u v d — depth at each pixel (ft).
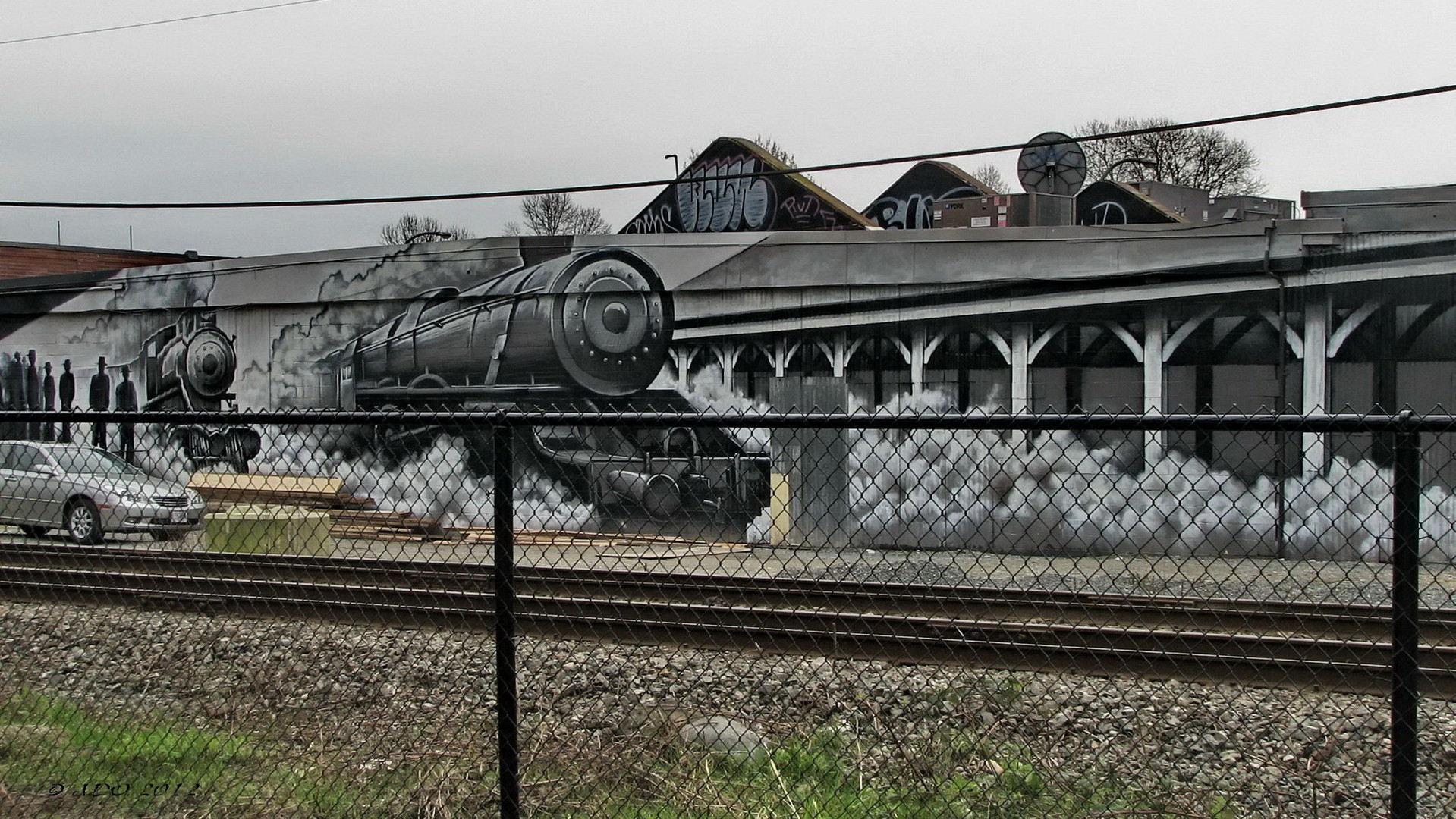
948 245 53.26
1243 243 49.34
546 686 22.09
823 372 55.47
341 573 24.53
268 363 69.05
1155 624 23.61
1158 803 16.43
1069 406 51.55
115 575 25.67
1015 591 21.59
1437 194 47.96
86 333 74.18
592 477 57.47
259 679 22.63
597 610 22.93
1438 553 46.21
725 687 22.34
